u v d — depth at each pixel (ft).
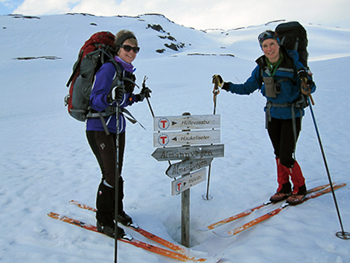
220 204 9.77
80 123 30.01
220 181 11.66
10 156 17.21
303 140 17.01
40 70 102.12
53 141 21.40
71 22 279.69
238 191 10.59
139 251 6.96
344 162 12.98
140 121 27.78
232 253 6.81
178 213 9.47
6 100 53.83
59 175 13.16
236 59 154.71
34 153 17.84
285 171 9.25
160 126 7.39
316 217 7.92
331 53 252.83
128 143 19.47
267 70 8.46
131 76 7.59
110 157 7.38
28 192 11.00
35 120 33.99
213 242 8.07
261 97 37.83
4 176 13.10
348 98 28.89
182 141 7.66
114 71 6.90
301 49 8.27
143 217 9.04
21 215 8.91
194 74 94.99
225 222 8.41
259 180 11.50
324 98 29.89
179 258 6.81
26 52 201.87
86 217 8.80
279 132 8.98
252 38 346.13
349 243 6.67
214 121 7.98
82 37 246.06
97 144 7.27
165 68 110.32
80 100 6.88
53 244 7.27
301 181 8.86
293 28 8.30
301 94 8.20
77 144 20.08
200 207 9.70
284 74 8.11
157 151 7.27
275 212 8.45
